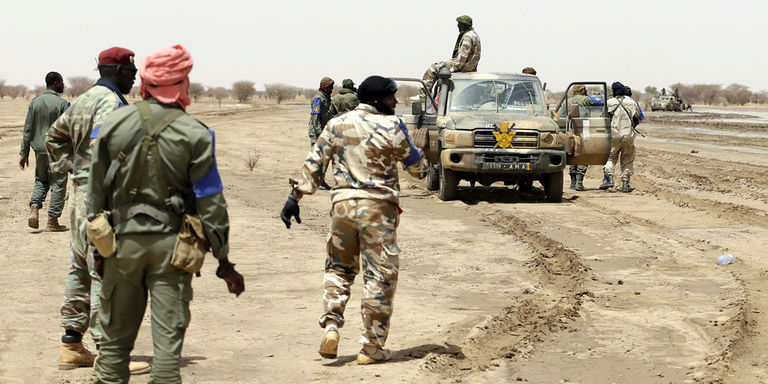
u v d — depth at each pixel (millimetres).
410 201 27125
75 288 9859
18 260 16859
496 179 27438
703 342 11445
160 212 7172
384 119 9953
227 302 13617
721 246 18984
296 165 40188
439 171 27984
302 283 15094
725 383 9672
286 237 19859
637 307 13539
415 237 20125
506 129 26078
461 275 15938
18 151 45594
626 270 16562
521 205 26188
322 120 27766
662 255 18031
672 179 35281
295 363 10281
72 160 10039
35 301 13562
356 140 9930
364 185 9914
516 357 10664
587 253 18281
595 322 12602
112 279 7301
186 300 7312
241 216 23031
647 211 25062
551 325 12242
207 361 10344
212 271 16094
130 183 7180
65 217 22672
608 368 10281
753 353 10992
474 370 10109
